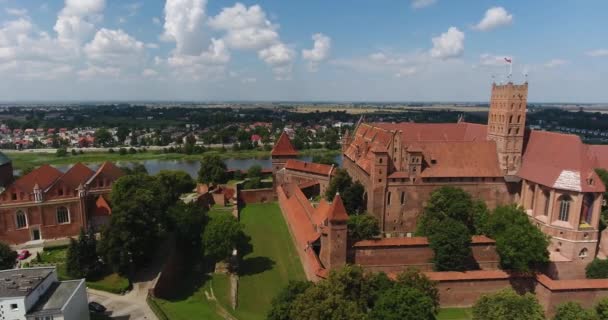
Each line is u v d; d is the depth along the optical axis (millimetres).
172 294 92125
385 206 120438
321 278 85438
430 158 123688
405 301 70188
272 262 108188
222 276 101375
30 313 64562
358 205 127688
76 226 114312
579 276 102500
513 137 122625
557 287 84625
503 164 123688
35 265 95062
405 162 121125
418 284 80812
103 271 94125
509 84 119750
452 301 88438
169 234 118312
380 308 71125
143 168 188625
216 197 163625
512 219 98750
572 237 101438
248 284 96125
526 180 117688
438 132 154875
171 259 102625
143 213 97000
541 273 92250
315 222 107625
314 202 148625
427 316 69188
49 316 65312
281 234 129000
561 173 105500
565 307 76250
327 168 162875
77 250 89688
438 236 95062
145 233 95688
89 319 76438
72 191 113062
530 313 71312
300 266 105312
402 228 122688
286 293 74562
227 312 83625
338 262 92562
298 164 173000
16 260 94062
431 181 121250
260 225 137875
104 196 122812
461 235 93562
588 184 100438
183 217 112875
